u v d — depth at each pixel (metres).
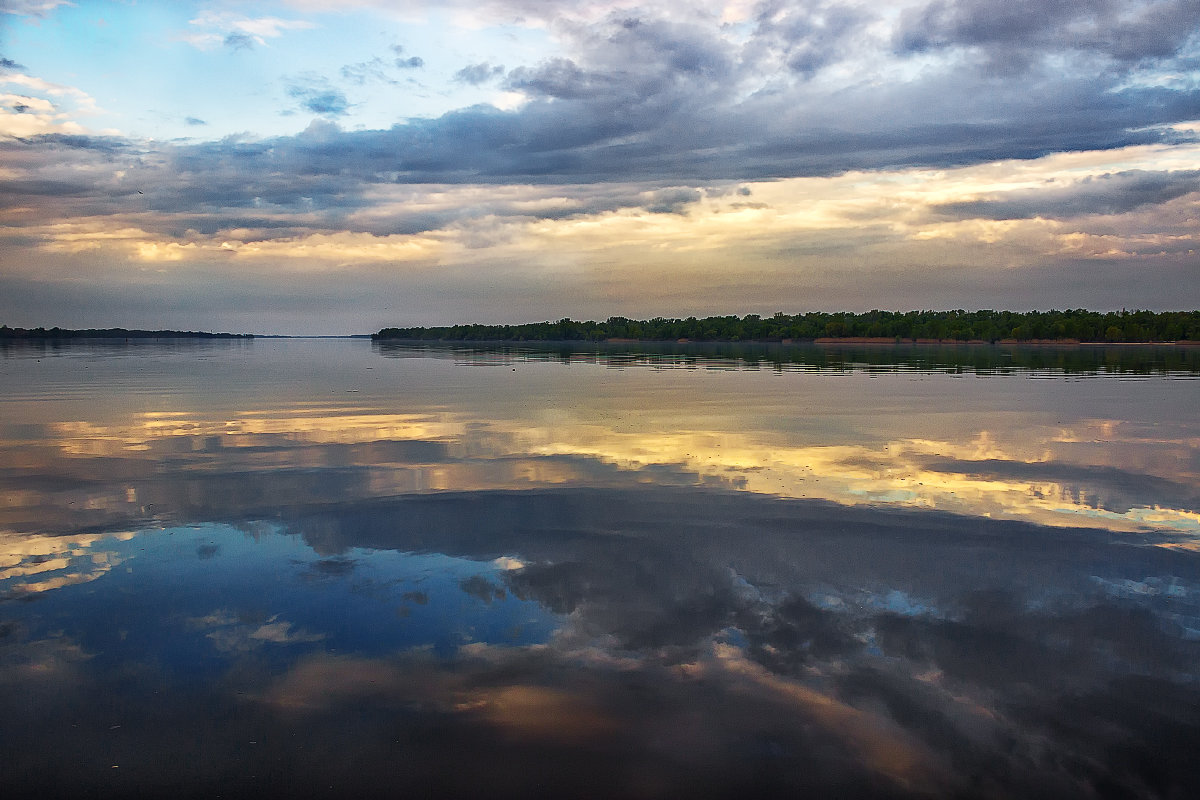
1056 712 5.30
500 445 16.59
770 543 9.20
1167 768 4.67
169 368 51.91
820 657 6.12
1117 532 9.70
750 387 33.69
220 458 14.94
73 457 15.07
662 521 10.20
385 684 5.70
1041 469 13.85
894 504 11.16
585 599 7.38
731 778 4.59
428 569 8.28
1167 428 19.47
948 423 20.47
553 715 5.27
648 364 59.06
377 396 29.05
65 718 5.24
